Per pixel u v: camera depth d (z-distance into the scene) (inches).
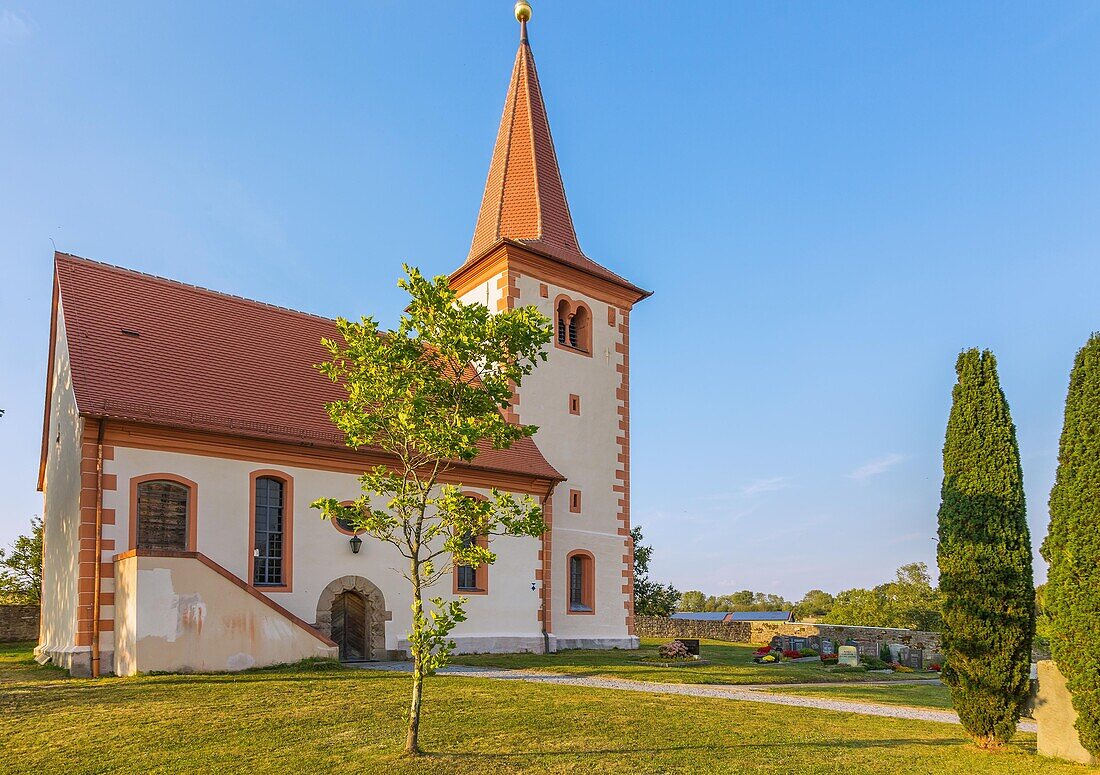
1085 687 463.5
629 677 820.6
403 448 492.1
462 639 1005.8
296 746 459.8
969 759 480.4
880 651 1208.8
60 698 577.3
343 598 924.0
